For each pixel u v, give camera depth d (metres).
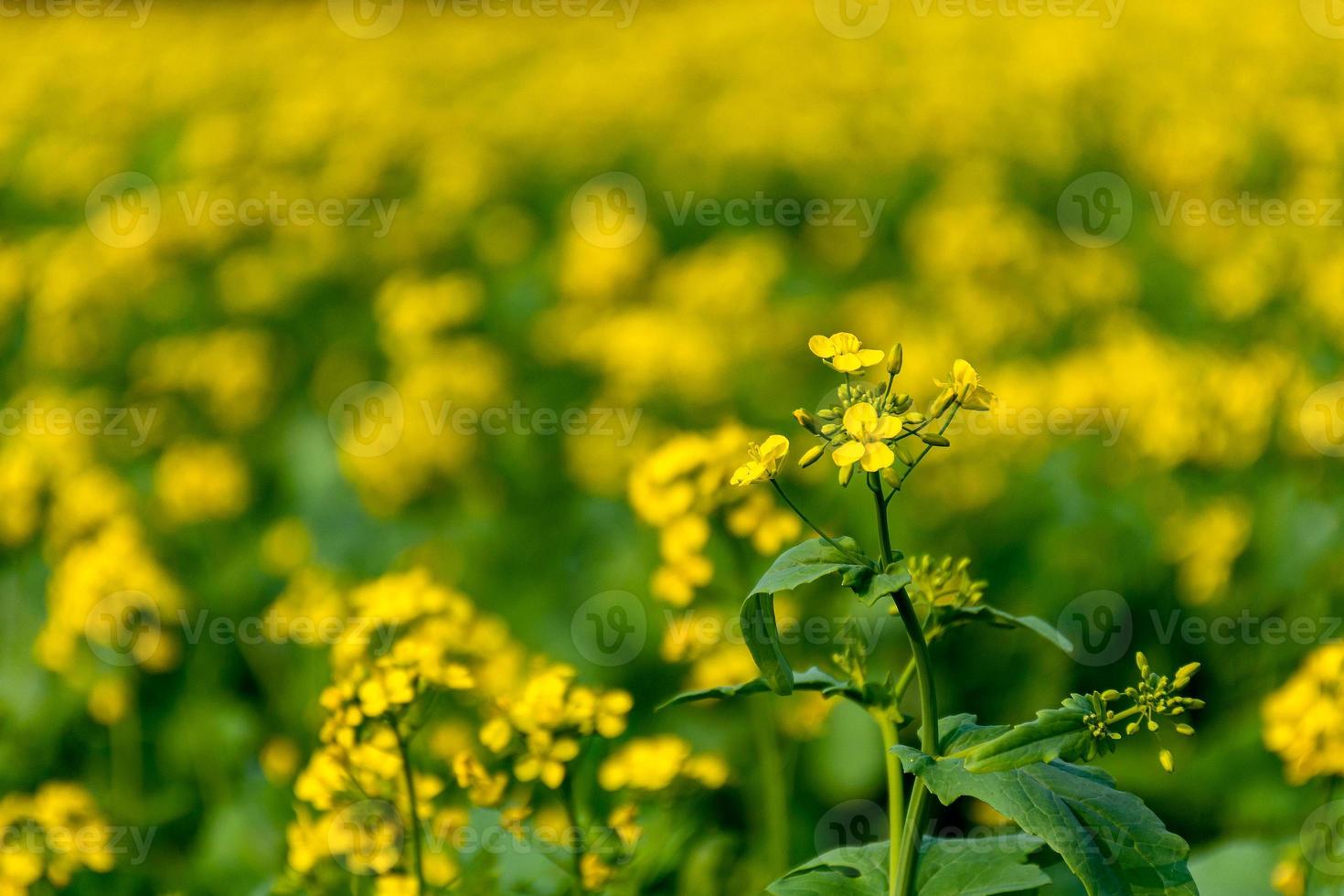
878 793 5.89
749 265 11.21
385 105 17.33
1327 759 4.09
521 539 8.02
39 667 6.78
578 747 3.86
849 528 7.54
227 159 16.20
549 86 19.17
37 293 12.52
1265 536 7.12
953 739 2.92
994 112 15.84
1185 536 6.94
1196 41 19.38
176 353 11.03
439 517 8.68
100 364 11.83
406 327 10.12
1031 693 6.48
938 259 11.83
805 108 16.39
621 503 8.36
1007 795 2.69
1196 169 13.71
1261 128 14.45
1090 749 2.65
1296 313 10.34
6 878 4.68
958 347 10.18
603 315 11.14
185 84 21.11
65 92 21.22
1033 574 7.10
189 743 6.53
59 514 7.46
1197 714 6.44
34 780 6.44
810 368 10.17
